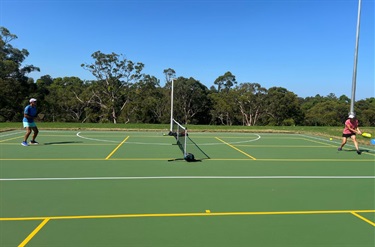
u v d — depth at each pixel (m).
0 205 5.84
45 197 6.36
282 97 58.50
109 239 4.41
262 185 7.60
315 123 60.06
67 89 58.88
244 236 4.58
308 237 4.57
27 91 48.44
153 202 6.12
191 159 10.77
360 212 5.70
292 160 11.39
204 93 61.41
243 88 60.38
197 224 5.00
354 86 16.17
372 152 13.66
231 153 12.93
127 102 51.31
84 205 5.88
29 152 12.31
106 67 49.19
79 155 11.77
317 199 6.48
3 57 45.62
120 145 14.98
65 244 4.23
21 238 4.40
